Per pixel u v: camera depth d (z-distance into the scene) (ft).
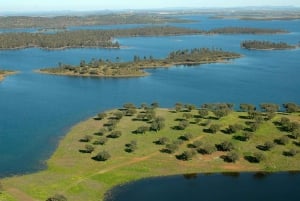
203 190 385.09
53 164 425.69
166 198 367.86
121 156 445.37
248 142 477.36
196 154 450.71
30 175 398.01
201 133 499.51
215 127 497.46
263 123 522.88
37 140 499.51
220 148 465.47
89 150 451.53
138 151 456.86
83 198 360.28
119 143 476.54
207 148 452.35
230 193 380.37
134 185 392.06
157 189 385.29
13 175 399.44
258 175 418.10
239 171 424.46
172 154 451.53
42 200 346.54
